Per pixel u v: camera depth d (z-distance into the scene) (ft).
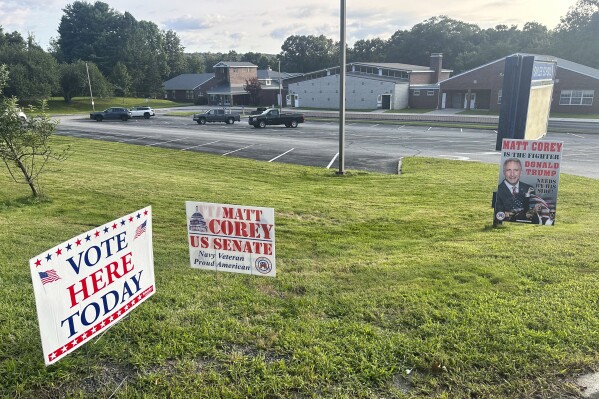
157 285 17.66
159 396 11.19
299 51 390.42
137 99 274.98
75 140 90.53
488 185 46.19
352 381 11.59
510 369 11.92
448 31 303.48
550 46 225.76
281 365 12.11
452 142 90.58
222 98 264.52
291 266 20.34
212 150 77.66
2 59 209.67
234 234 15.16
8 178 44.29
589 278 17.85
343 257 22.11
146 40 347.15
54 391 11.42
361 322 14.47
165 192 39.45
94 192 38.73
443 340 13.23
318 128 122.83
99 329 11.93
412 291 16.75
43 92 208.44
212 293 16.88
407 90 196.34
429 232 27.45
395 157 70.85
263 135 104.22
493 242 24.30
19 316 14.90
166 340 13.44
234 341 13.42
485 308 15.11
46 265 10.27
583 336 13.26
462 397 11.03
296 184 47.78
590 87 149.38
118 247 12.34
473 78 173.88
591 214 33.35
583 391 11.20
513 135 26.63
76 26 323.78
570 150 77.51
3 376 11.86
